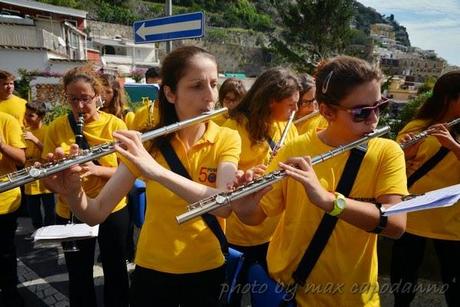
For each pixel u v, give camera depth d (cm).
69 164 183
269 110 288
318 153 182
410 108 434
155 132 189
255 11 8462
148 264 204
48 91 1574
